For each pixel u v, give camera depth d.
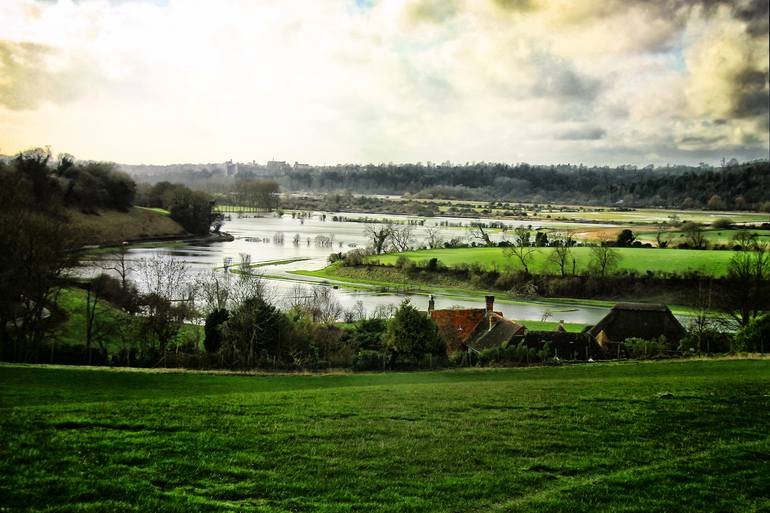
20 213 85.69
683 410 35.91
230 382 52.25
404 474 25.92
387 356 66.00
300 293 138.50
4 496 21.62
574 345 72.88
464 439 30.42
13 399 38.00
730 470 26.88
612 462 27.69
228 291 109.62
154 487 23.28
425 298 148.50
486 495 24.16
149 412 33.12
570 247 188.50
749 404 37.28
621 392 41.50
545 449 29.23
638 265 162.00
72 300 92.50
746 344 71.44
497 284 166.25
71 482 23.08
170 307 84.44
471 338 83.69
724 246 186.00
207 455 26.80
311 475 25.36
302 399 39.12
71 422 30.02
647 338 82.31
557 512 22.91
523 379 54.66
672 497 24.25
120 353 67.06
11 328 76.19
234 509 22.03
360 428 31.81
